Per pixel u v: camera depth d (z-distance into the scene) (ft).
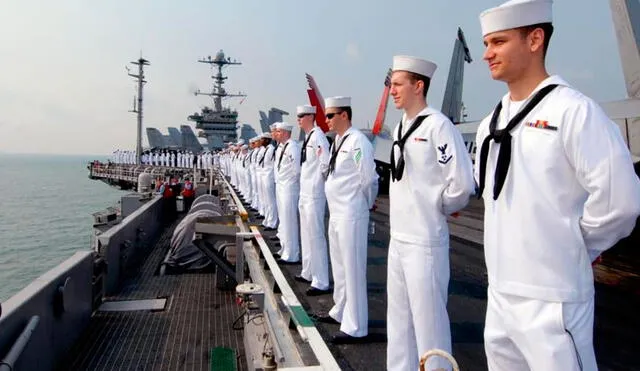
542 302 6.41
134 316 21.49
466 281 20.31
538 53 6.79
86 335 19.25
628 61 27.32
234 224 27.55
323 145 18.84
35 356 14.52
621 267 20.38
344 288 15.12
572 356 6.19
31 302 14.26
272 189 33.76
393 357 11.39
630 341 13.53
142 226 35.63
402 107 11.22
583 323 6.32
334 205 14.67
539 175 6.48
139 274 29.19
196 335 19.25
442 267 10.72
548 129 6.44
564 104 6.34
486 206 7.39
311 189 19.02
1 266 79.82
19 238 106.22
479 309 16.61
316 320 15.66
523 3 6.61
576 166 6.19
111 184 213.87
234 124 202.39
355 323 13.80
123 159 225.97
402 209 10.98
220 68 200.64
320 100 49.62
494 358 7.15
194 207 37.76
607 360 12.25
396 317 11.33
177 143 277.64
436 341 10.58
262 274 17.94
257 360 12.21
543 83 6.76
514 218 6.74
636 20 26.71
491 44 7.04
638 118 22.59
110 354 17.53
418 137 10.67
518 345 6.65
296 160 23.99
